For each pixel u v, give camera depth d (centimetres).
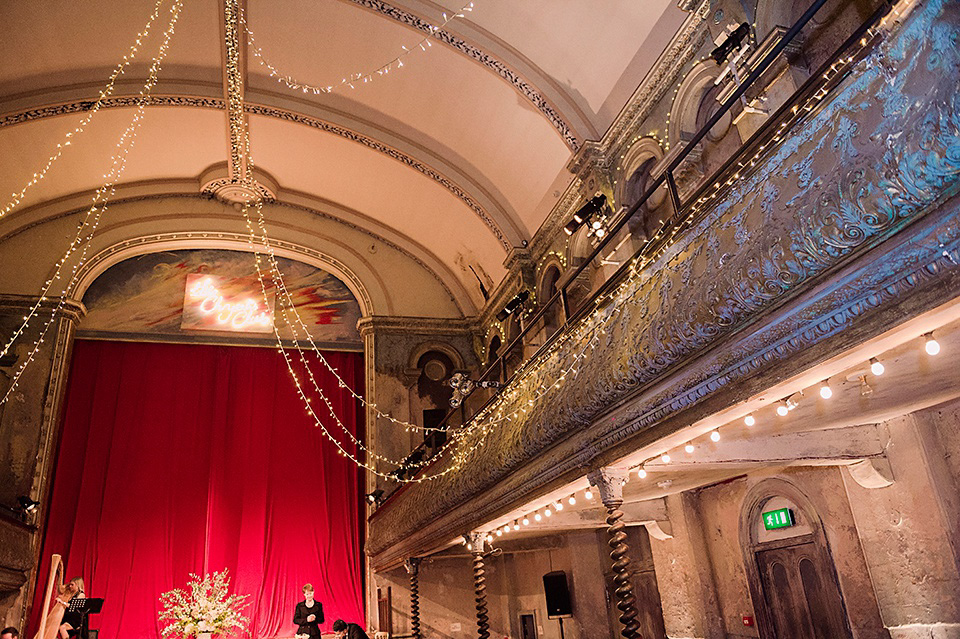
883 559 722
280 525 1431
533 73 1102
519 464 730
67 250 1443
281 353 1574
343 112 1336
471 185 1385
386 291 1627
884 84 328
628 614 549
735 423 560
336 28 1139
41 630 620
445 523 938
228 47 1148
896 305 329
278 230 1602
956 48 286
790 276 376
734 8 798
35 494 1254
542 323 1301
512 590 1420
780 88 727
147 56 1199
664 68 946
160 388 1473
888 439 712
